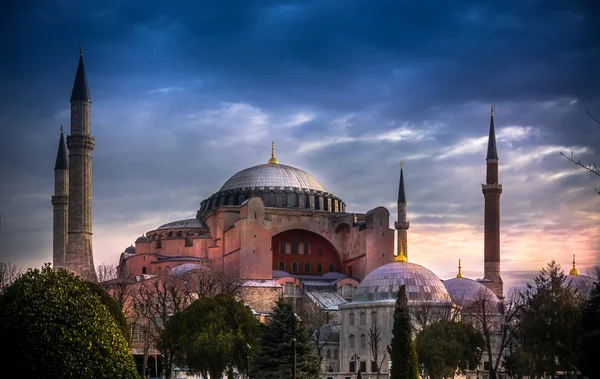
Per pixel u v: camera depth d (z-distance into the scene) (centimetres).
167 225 18175
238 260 16288
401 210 18338
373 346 13375
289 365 8850
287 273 17100
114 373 5309
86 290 5572
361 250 17112
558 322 9938
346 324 14200
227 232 17038
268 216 17450
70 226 15362
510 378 12888
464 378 13475
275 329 9106
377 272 14238
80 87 15638
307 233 17912
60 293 5325
